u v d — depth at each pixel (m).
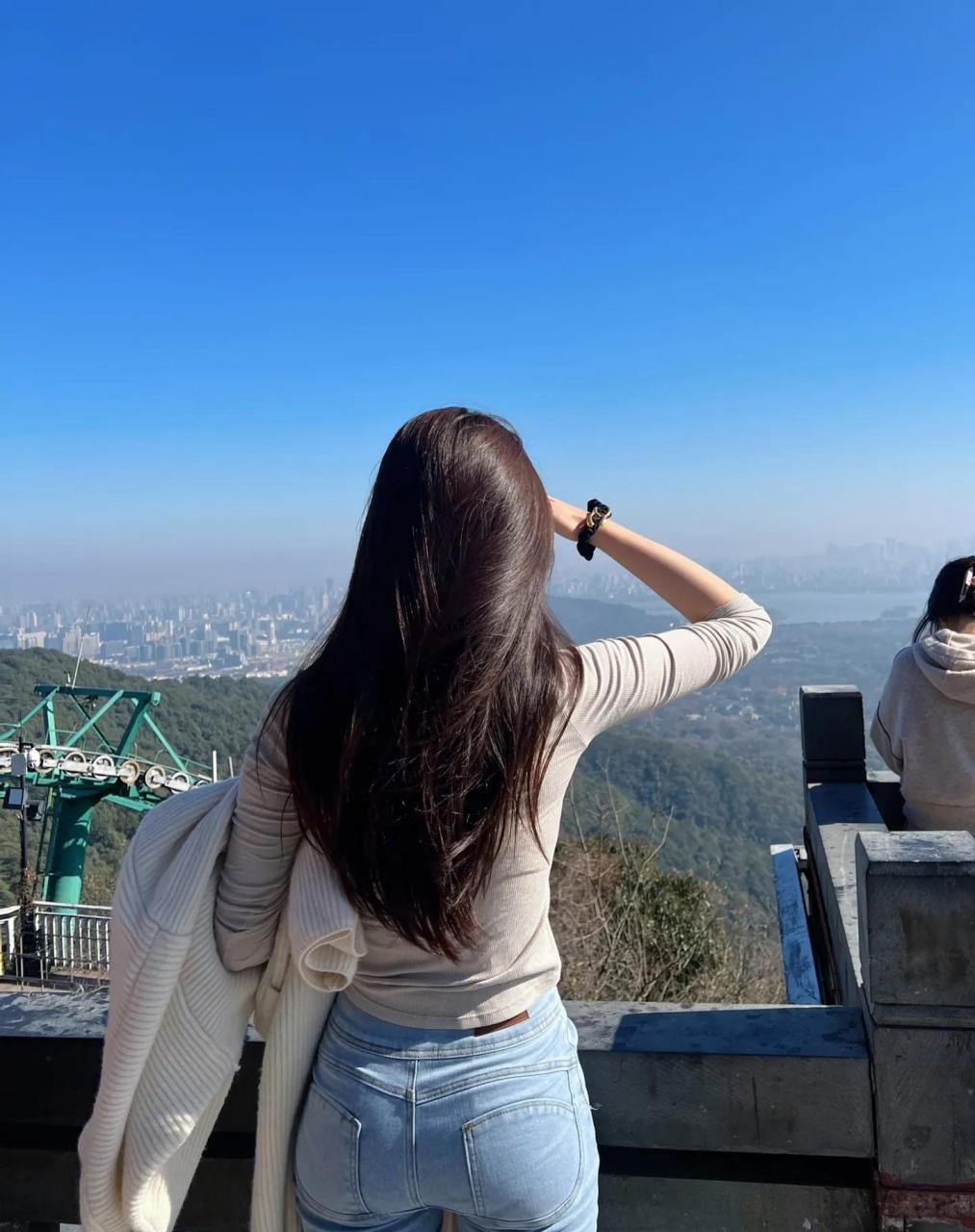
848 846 2.97
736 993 9.55
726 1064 1.47
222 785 1.20
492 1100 1.08
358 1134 1.10
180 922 1.12
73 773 20.06
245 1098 1.58
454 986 1.10
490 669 0.99
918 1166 1.41
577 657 1.10
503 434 1.11
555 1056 1.14
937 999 1.39
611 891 9.12
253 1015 1.26
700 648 1.19
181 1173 1.22
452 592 1.01
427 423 1.10
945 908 1.38
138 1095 1.16
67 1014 1.69
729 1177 1.48
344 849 1.02
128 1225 1.18
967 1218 1.41
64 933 14.40
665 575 1.35
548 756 1.04
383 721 1.01
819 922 3.39
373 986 1.13
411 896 1.01
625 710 1.12
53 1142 1.63
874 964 1.40
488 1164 1.07
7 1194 1.65
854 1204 1.46
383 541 1.05
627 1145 1.51
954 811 2.85
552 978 1.16
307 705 1.05
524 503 1.07
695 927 9.55
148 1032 1.13
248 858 1.12
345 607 1.08
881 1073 1.42
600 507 1.42
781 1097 1.46
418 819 0.99
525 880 1.08
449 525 1.03
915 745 2.88
